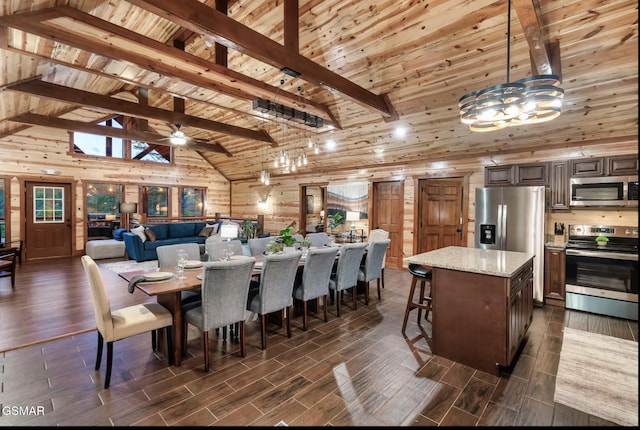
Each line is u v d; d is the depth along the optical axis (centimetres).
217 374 244
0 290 462
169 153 964
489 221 450
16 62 362
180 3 228
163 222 898
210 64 356
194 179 1002
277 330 332
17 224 698
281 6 351
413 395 219
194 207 1021
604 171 391
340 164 728
